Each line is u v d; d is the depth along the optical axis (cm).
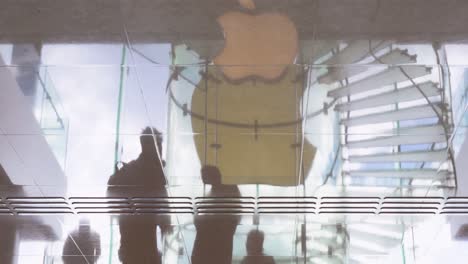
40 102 603
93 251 808
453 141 625
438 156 641
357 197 690
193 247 786
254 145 629
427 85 587
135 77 584
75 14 545
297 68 576
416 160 645
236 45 562
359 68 577
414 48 564
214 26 551
